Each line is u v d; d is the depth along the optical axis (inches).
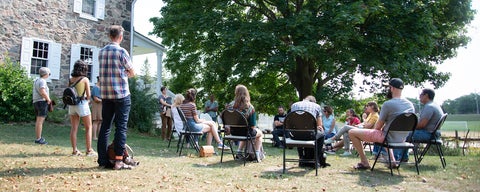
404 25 544.1
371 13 514.6
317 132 242.1
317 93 657.0
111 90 205.2
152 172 206.2
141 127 565.9
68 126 516.4
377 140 232.1
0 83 468.4
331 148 365.1
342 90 674.2
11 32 523.8
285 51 544.4
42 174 185.9
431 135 264.8
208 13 568.7
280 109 474.3
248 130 258.7
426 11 536.4
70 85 251.9
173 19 590.6
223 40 534.3
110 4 631.8
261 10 636.7
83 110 251.8
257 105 818.8
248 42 523.2
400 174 229.0
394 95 235.9
